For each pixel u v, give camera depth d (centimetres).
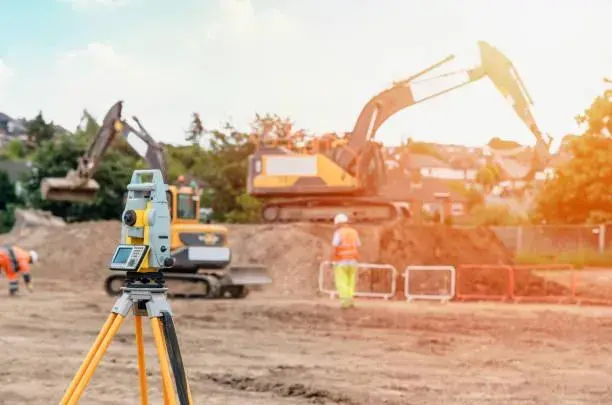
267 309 1711
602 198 3597
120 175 4631
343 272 1788
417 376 977
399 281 2230
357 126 2894
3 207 5794
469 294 2147
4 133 8038
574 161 3641
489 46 2725
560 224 3703
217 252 2027
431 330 1431
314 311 1688
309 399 828
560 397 862
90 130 5159
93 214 4638
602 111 3597
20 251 2006
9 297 1950
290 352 1155
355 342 1271
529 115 2691
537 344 1266
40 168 4900
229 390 866
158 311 459
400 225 2478
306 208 2902
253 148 4925
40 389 846
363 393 863
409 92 2894
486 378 972
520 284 2211
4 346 1134
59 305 1755
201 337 1287
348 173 2859
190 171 5350
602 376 995
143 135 2456
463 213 5100
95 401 790
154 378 910
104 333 460
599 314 1723
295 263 2388
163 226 469
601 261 3303
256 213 4569
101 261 2792
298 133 2948
